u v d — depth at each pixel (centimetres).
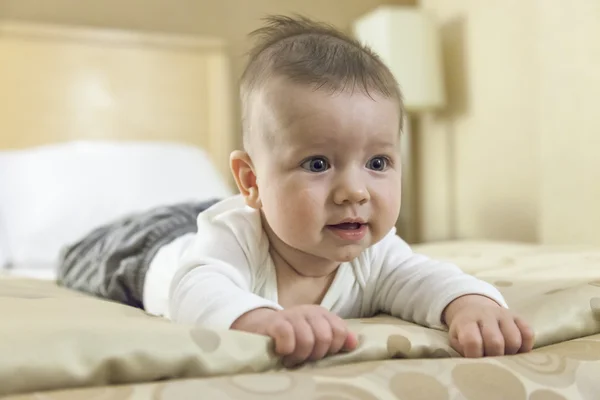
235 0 255
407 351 62
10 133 222
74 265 126
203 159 216
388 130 71
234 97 253
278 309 65
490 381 57
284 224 70
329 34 81
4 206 182
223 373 55
